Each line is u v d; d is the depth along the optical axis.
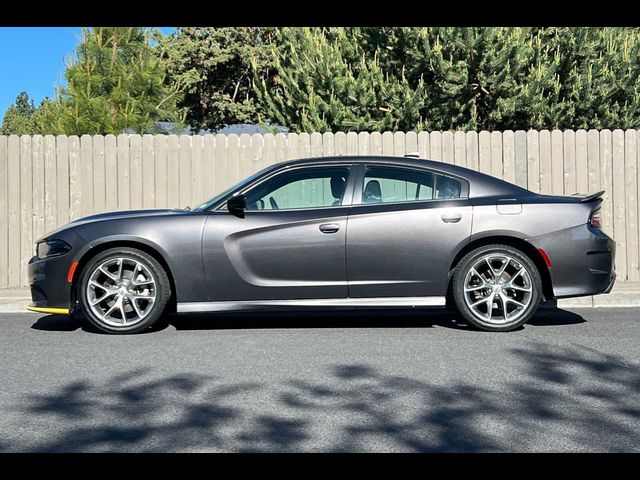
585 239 7.01
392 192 7.15
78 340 6.69
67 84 14.95
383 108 14.23
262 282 6.93
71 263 6.93
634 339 6.58
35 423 4.30
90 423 4.30
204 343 6.49
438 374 5.33
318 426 4.21
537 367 5.53
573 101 14.33
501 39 13.73
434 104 14.23
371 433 4.09
